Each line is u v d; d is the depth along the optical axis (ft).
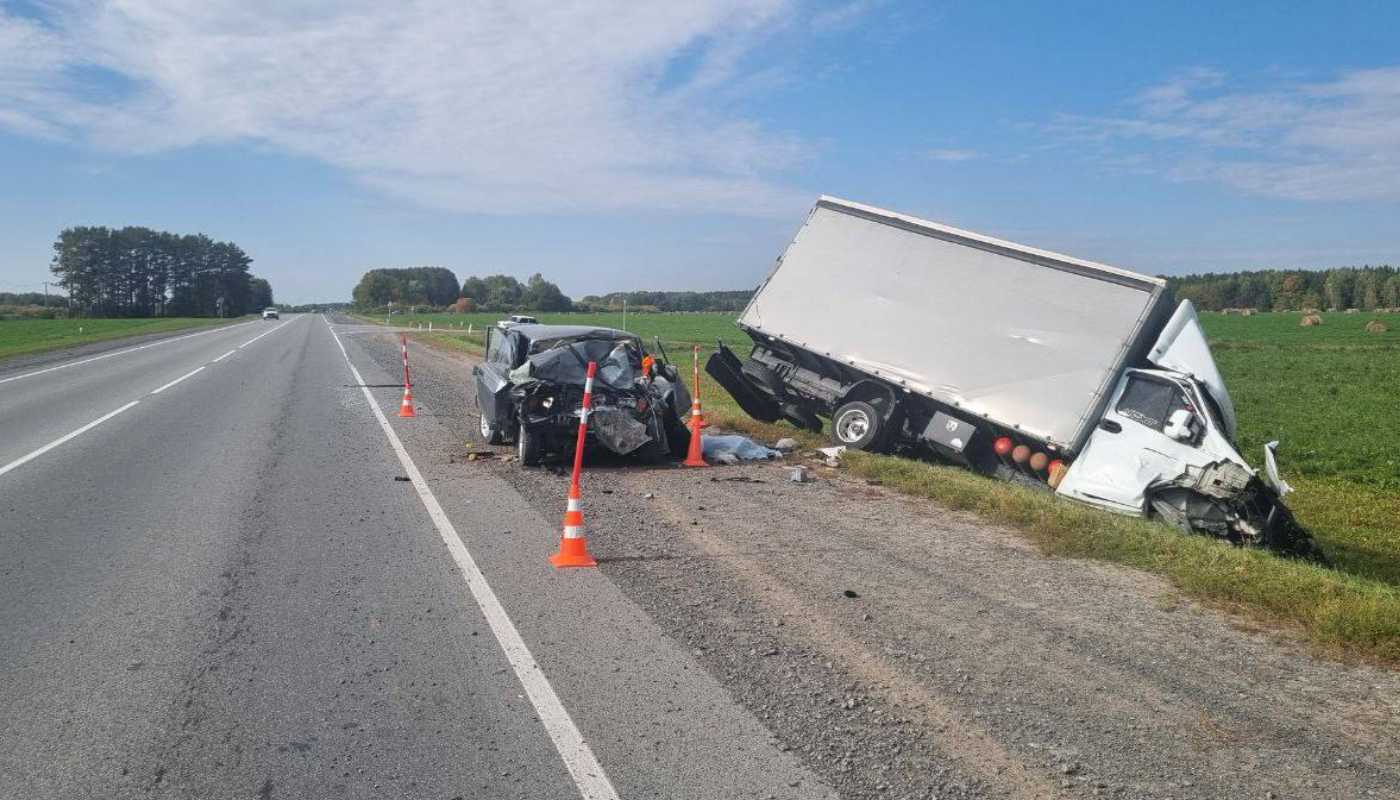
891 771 13.51
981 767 13.74
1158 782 13.47
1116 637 19.54
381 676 16.58
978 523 30.12
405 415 56.29
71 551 24.88
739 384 55.31
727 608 20.76
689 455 40.86
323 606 20.45
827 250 49.83
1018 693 16.49
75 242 511.81
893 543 27.20
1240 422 70.64
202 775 13.07
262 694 15.78
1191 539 27.27
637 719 14.99
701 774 13.25
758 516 30.60
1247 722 15.56
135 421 53.11
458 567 23.68
